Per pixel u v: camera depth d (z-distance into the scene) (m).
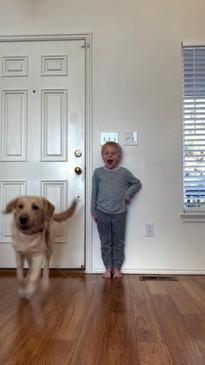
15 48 3.35
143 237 3.21
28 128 3.32
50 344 1.50
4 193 3.31
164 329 1.69
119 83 3.28
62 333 1.64
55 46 3.33
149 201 3.22
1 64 3.34
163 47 3.27
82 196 3.25
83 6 3.32
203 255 3.19
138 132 3.25
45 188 3.29
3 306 2.10
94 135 3.27
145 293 2.44
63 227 3.24
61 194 3.28
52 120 3.31
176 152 3.23
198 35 3.27
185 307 2.08
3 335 1.61
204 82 3.29
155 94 3.26
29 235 2.27
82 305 2.12
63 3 3.33
